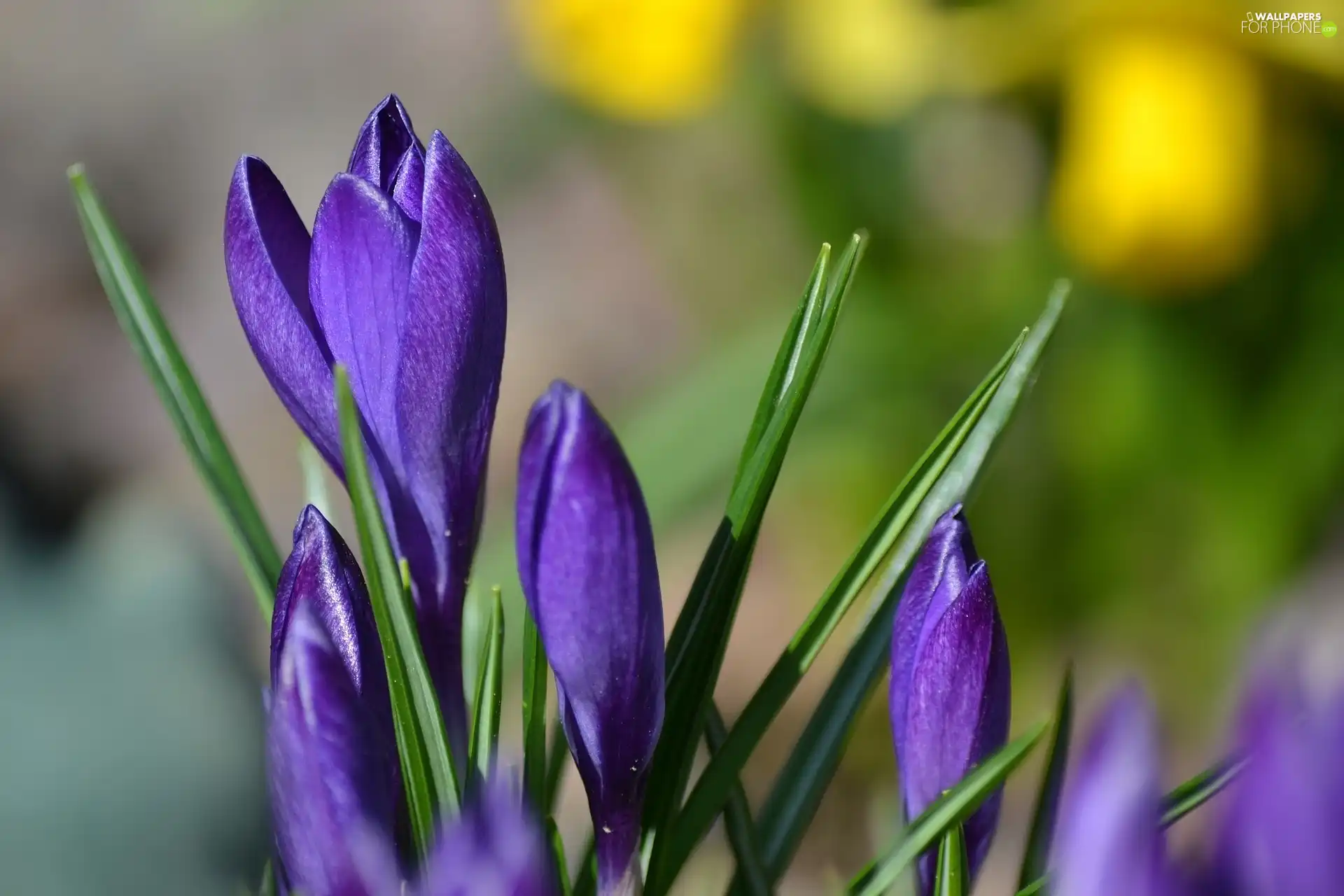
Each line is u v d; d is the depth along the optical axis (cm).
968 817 54
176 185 202
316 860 51
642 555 52
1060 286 57
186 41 215
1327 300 107
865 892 53
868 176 124
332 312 54
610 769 53
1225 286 108
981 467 56
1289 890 47
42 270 193
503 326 54
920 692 54
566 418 51
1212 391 112
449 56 199
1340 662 47
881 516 55
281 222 54
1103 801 47
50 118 212
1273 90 99
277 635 52
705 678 54
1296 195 103
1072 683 54
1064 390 116
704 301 149
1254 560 112
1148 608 116
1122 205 98
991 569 117
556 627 52
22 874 35
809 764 56
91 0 230
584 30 120
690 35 118
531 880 48
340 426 54
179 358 58
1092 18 99
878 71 107
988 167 125
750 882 55
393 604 52
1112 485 115
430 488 54
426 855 52
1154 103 98
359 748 51
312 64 207
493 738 54
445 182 53
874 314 121
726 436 109
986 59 104
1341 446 110
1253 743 47
